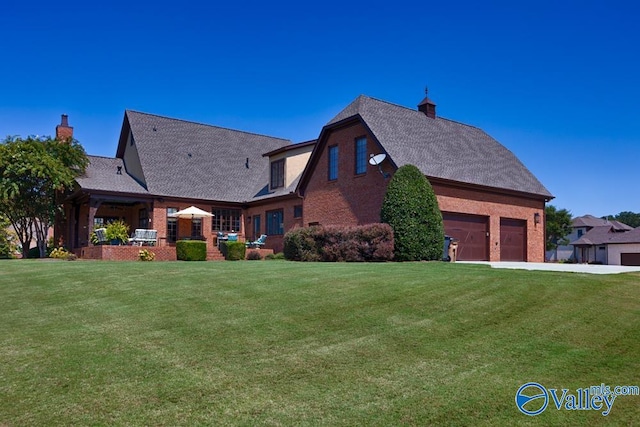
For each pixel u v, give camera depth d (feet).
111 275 39.47
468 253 70.33
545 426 15.62
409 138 70.90
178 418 15.78
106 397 17.19
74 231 91.91
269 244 90.33
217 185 96.63
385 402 16.84
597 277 36.55
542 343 22.36
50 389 17.85
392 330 23.91
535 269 44.83
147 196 86.53
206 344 22.24
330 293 30.58
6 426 15.37
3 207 81.41
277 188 90.89
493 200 74.13
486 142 87.92
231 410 16.28
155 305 28.99
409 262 50.80
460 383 18.30
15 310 29.40
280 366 19.79
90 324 25.73
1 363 20.33
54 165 79.97
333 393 17.48
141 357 20.76
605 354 21.21
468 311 26.81
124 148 101.81
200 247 75.77
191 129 105.70
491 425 15.53
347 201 70.90
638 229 137.49
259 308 27.63
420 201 57.57
